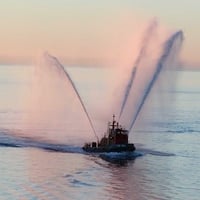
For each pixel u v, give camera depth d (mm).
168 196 197000
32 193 196375
